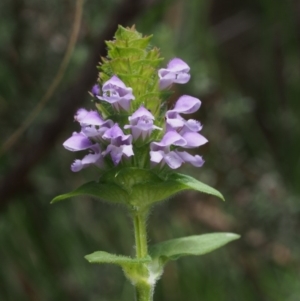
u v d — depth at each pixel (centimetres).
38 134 60
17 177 59
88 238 64
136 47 42
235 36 93
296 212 69
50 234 63
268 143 78
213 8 93
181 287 66
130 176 42
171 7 70
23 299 62
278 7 77
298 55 79
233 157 69
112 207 65
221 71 78
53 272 63
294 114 75
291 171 73
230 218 69
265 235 69
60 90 60
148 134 42
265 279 69
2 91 60
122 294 65
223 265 68
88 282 64
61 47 60
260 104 86
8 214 62
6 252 62
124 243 64
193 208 68
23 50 60
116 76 42
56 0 60
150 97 42
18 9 60
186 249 43
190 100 42
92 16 60
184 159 42
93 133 42
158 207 67
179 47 68
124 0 58
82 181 64
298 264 69
